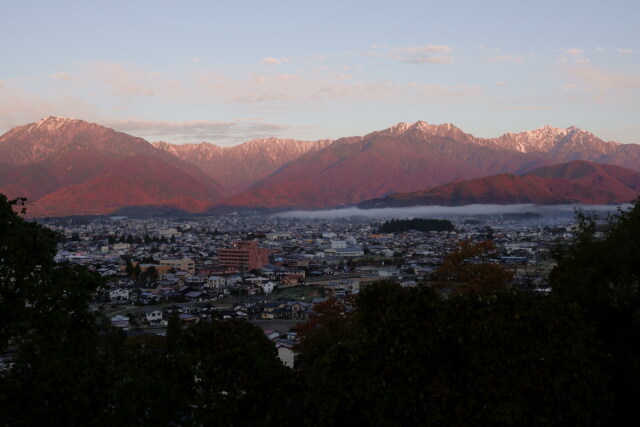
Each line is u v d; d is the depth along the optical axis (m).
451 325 15.54
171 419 16.20
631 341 17.08
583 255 19.16
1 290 16.81
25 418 16.16
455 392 14.83
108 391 15.88
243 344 16.77
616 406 15.95
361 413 15.68
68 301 18.03
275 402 16.14
